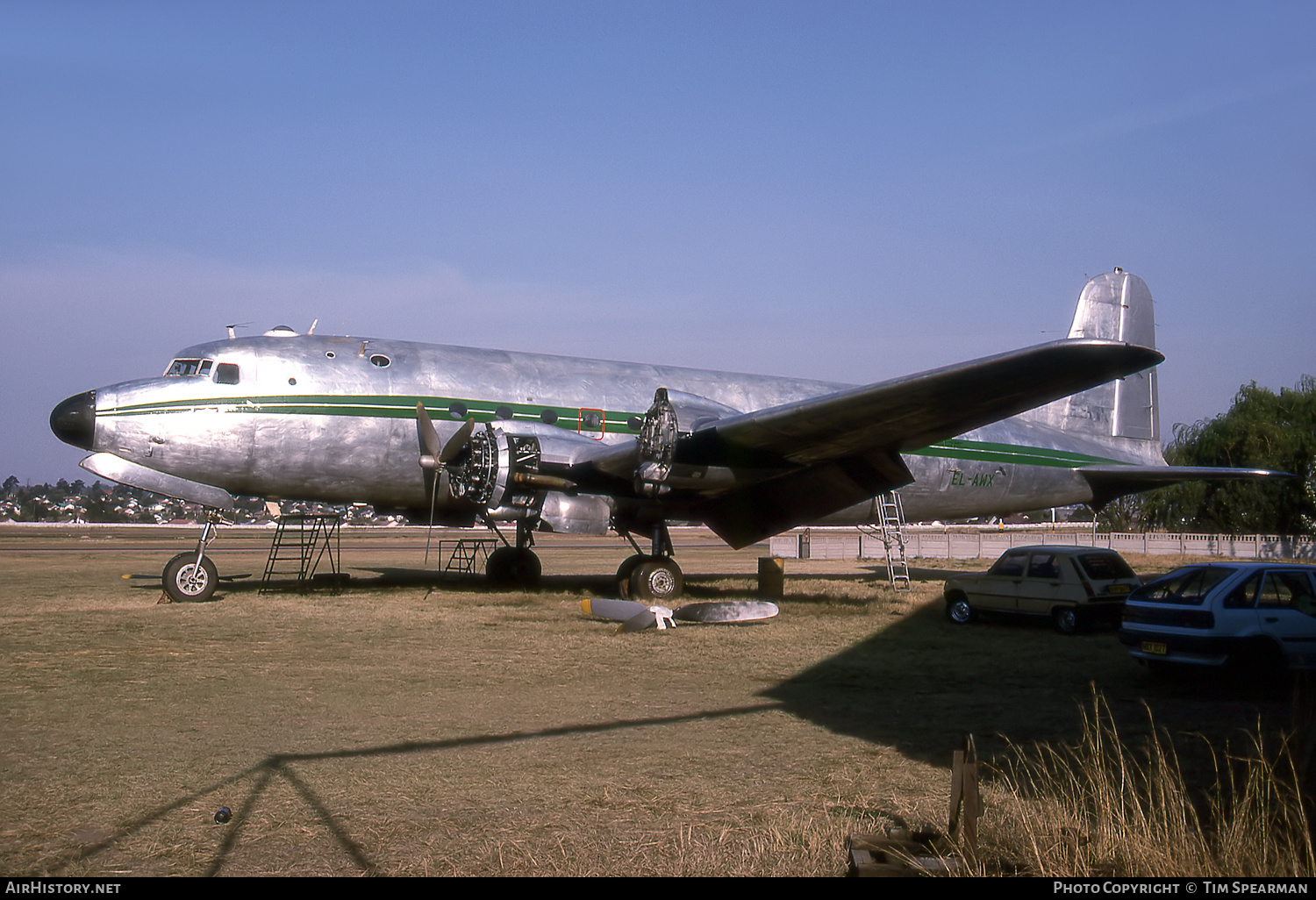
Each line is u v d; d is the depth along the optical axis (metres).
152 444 15.10
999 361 10.66
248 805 5.21
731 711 7.76
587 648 10.89
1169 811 4.66
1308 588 9.23
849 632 12.80
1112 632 13.05
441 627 12.41
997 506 20.73
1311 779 5.52
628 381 18.33
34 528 70.00
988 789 5.54
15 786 5.50
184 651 10.34
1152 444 22.77
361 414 16.06
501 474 14.60
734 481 15.07
